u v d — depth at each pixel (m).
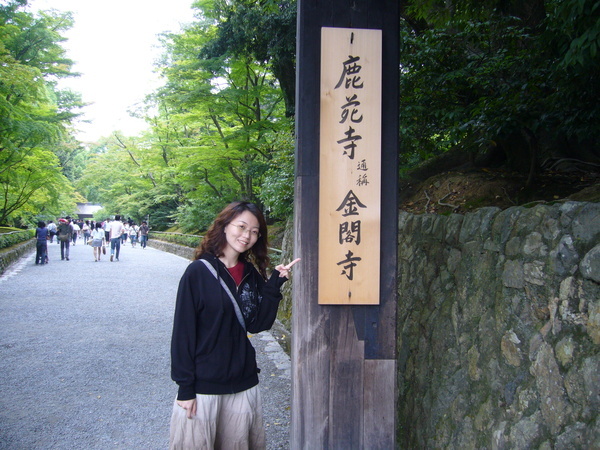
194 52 12.43
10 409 3.79
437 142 5.84
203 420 2.07
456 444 2.39
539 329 1.95
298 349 2.27
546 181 5.21
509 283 2.20
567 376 1.74
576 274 1.80
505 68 4.59
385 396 2.30
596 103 3.69
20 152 13.93
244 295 2.26
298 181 2.31
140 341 5.92
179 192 23.73
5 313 7.29
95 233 16.23
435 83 4.92
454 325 2.65
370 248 2.27
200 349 2.10
